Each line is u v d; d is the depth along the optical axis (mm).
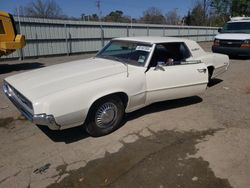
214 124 4250
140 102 4074
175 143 3574
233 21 12930
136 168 2973
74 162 3086
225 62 6562
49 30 14820
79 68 4023
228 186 2695
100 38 17953
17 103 3537
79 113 3273
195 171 2932
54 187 2652
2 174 2850
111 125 3814
